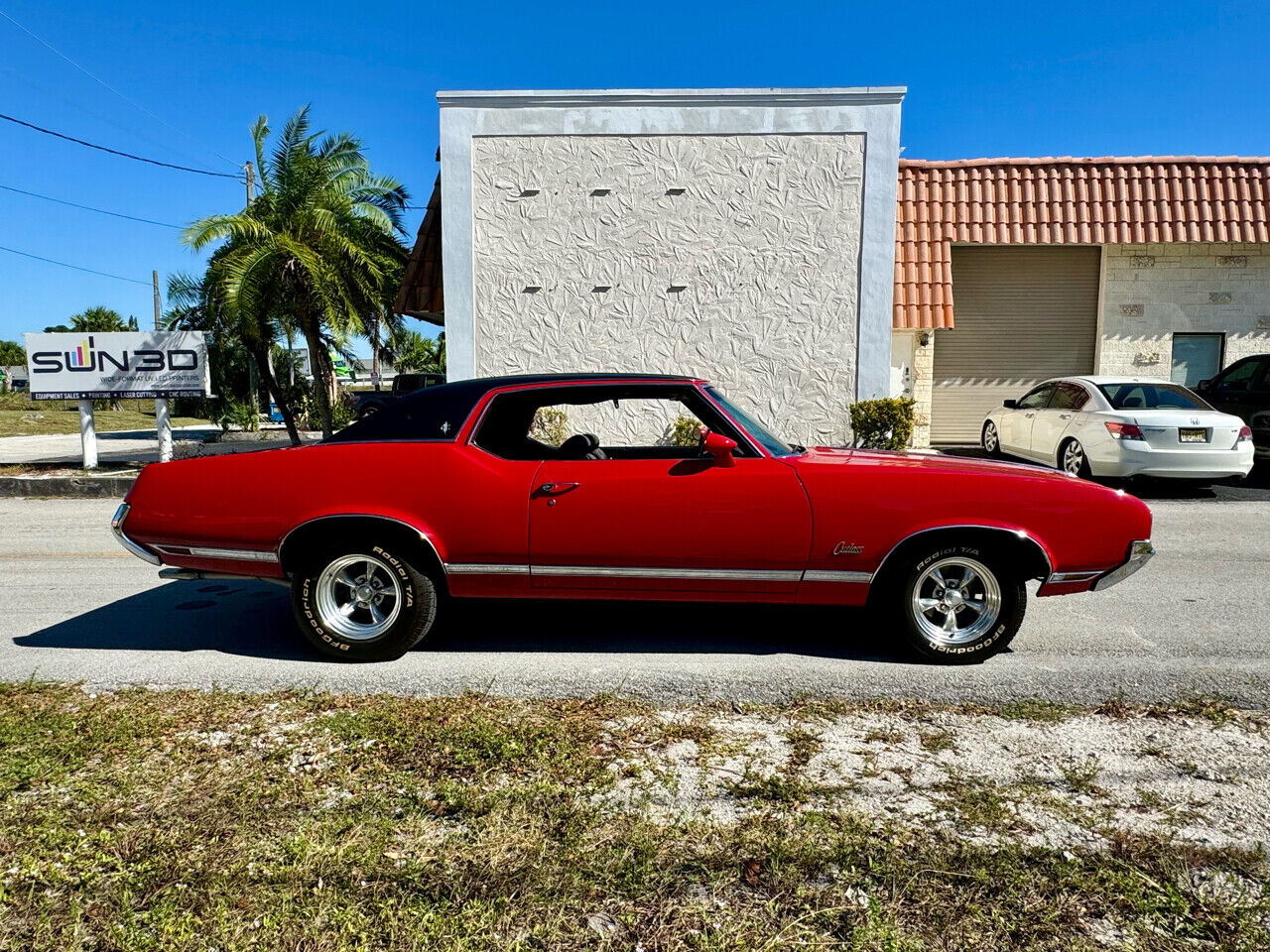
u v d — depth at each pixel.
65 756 3.28
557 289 12.37
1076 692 4.03
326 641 4.48
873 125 12.02
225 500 4.48
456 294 12.38
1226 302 15.09
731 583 4.41
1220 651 4.70
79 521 9.50
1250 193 14.82
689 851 2.65
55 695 3.97
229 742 3.44
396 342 17.41
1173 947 2.22
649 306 12.38
